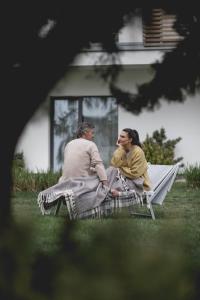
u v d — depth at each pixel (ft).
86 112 56.24
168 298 5.70
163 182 29.37
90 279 5.76
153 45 47.91
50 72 7.76
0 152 7.80
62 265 6.07
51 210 30.73
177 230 6.42
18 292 5.93
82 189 27.17
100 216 27.53
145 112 11.93
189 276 5.89
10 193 7.72
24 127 7.93
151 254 5.88
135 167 28.43
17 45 7.64
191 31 8.40
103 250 6.06
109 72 11.16
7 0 7.52
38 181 44.19
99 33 7.76
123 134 28.68
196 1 7.77
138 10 7.74
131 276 5.73
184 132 55.26
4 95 7.78
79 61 7.95
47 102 8.23
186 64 10.73
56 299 5.78
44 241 18.45
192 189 44.50
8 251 6.14
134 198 28.25
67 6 7.57
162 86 11.57
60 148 56.59
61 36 7.64
